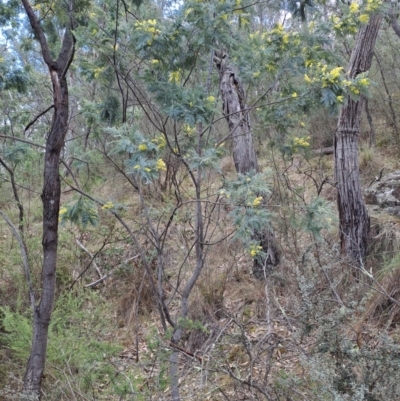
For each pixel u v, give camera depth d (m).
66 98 2.77
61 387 2.91
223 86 4.38
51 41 3.58
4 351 3.78
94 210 3.01
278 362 2.96
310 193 5.85
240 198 2.53
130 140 2.26
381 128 8.28
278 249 4.34
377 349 2.24
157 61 2.58
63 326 3.93
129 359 3.86
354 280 3.60
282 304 3.65
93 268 5.43
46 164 2.75
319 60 2.77
